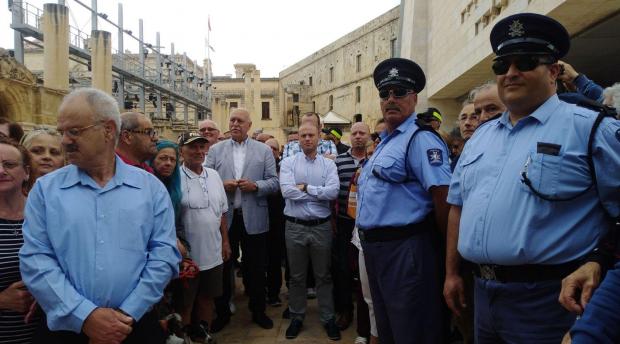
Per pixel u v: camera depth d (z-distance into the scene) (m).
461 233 2.19
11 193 2.31
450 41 12.75
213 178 4.20
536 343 1.90
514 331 1.97
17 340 2.22
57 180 2.12
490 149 2.14
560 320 1.86
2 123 3.27
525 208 1.90
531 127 2.01
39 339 2.11
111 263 2.04
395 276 2.81
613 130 1.80
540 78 1.96
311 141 4.50
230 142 4.92
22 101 9.57
